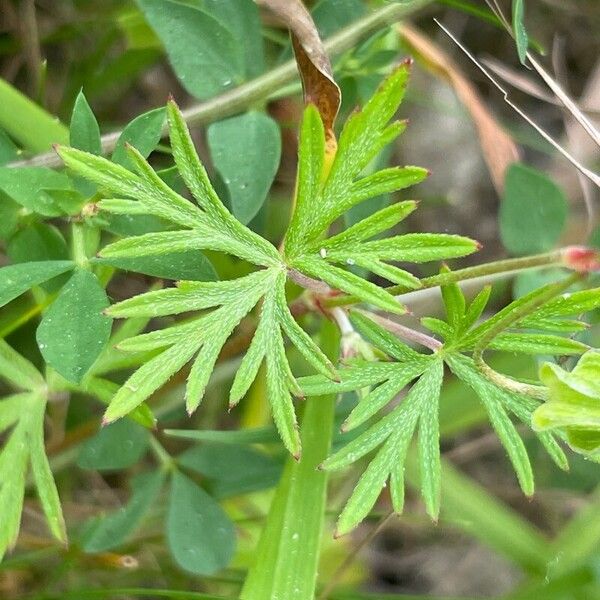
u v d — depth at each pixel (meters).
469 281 0.27
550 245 0.28
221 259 0.29
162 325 0.32
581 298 0.22
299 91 0.27
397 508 0.22
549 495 0.34
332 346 0.26
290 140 0.33
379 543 0.36
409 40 0.30
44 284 0.24
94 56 0.32
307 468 0.25
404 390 0.34
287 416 0.22
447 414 0.30
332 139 0.24
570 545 0.29
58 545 0.29
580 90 0.38
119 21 0.31
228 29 0.26
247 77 0.26
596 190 0.35
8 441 0.24
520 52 0.24
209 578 0.30
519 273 0.28
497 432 0.23
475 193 0.39
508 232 0.28
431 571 0.35
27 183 0.23
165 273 0.23
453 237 0.22
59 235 0.25
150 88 0.34
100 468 0.27
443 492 0.30
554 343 0.23
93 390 0.25
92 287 0.23
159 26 0.26
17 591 0.31
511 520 0.30
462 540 0.36
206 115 0.26
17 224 0.24
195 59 0.26
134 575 0.30
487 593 0.35
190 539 0.27
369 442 0.23
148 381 0.22
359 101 0.28
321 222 0.22
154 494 0.28
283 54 0.27
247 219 0.26
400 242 0.22
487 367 0.23
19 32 0.31
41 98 0.30
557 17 0.37
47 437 0.30
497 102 0.37
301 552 0.25
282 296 0.22
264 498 0.31
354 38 0.26
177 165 0.22
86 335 0.23
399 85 0.22
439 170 0.39
